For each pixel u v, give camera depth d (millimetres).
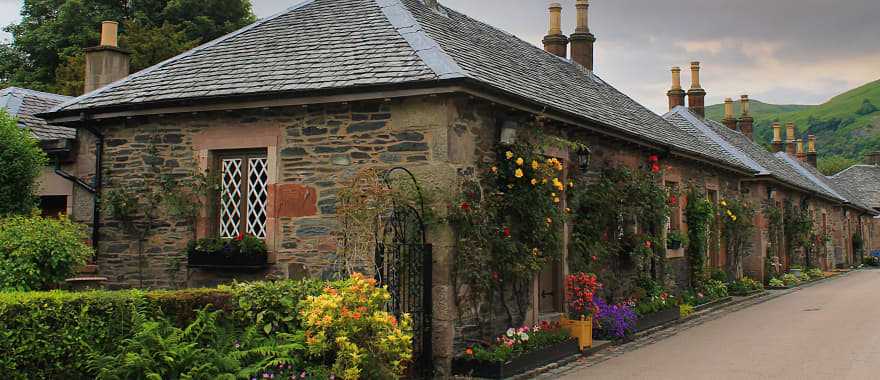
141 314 6773
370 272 9055
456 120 9125
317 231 9586
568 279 11641
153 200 10602
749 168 22188
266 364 7148
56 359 6477
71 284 9617
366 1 11688
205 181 10266
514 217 10211
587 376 9297
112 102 10547
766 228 25062
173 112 10219
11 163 11172
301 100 9430
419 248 8828
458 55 9945
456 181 9031
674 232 16516
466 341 9172
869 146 119500
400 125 9203
